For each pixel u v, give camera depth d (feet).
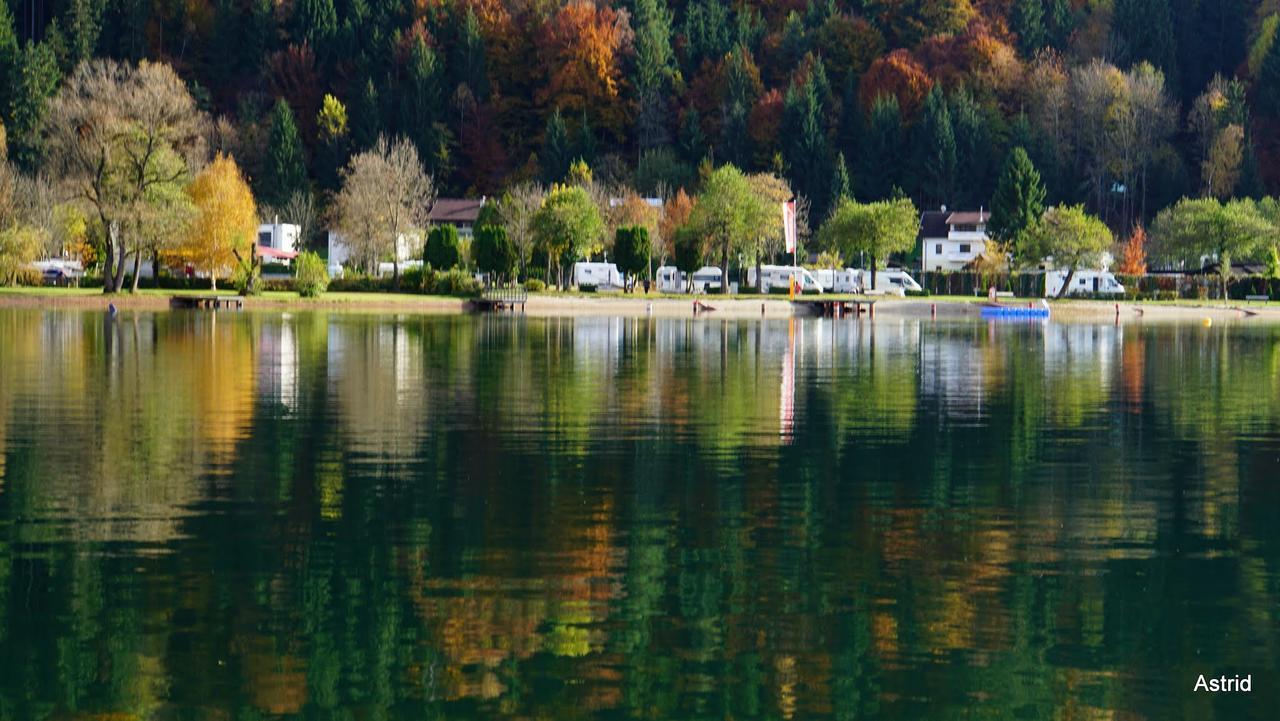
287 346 160.04
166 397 104.83
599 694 41.06
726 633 46.11
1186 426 94.68
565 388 115.34
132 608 47.85
